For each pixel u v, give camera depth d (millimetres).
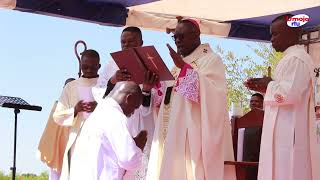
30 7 7578
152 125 6281
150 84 5898
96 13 8141
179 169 5699
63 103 7035
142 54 5715
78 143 5312
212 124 5672
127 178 5121
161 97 6211
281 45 5691
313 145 5488
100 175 4988
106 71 6684
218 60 5898
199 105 5727
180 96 5797
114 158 5000
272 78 5742
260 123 6316
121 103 5137
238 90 15461
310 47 9406
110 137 4973
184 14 8930
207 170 5645
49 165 7457
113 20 8297
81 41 7488
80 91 6816
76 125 6848
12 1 7422
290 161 5434
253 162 5809
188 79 5668
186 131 5738
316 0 8391
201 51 5977
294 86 5395
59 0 7770
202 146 5660
